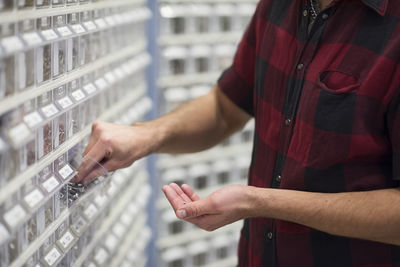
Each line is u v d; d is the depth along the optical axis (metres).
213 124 1.52
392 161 1.16
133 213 2.03
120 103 1.85
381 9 1.11
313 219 1.13
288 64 1.26
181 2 2.59
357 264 1.21
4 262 0.90
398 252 1.21
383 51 1.11
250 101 1.52
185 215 1.08
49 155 1.07
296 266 1.26
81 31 1.23
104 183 1.39
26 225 0.99
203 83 2.78
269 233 1.29
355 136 1.14
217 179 2.94
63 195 1.18
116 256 1.82
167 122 1.44
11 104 0.87
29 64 0.95
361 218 1.10
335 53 1.17
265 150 1.33
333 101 1.15
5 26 0.87
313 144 1.18
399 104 1.09
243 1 2.86
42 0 1.01
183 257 2.77
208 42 2.73
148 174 2.60
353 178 1.17
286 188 1.24
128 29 2.02
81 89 1.31
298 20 1.25
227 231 2.99
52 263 1.10
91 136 1.32
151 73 2.52
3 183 0.85
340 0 1.17
